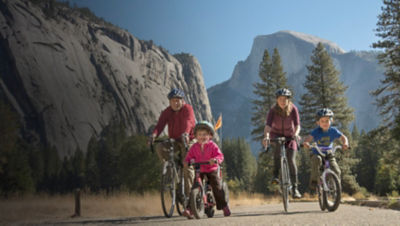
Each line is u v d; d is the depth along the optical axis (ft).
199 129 14.85
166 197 17.38
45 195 38.27
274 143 18.20
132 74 622.54
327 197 15.83
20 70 460.55
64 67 512.22
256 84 119.03
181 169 18.49
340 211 14.46
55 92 476.95
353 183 89.56
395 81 68.08
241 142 363.97
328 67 100.89
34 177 247.29
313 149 17.83
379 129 67.62
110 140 216.54
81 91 512.63
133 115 558.97
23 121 437.58
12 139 82.48
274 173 17.93
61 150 443.32
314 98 101.04
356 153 195.00
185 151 18.38
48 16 556.51
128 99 570.87
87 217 22.75
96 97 529.86
